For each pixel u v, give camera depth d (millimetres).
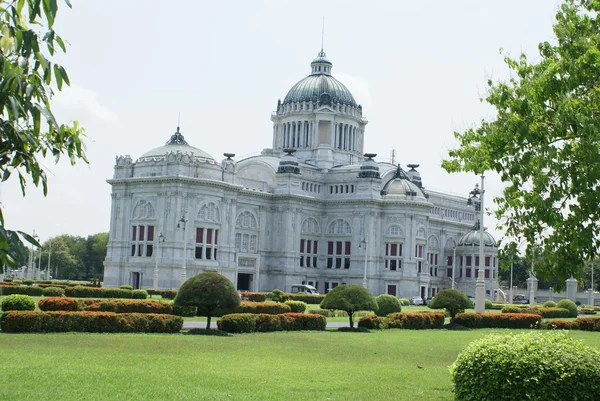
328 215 160625
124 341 41344
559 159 31203
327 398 25672
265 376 30219
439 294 73188
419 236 158125
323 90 170750
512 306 102750
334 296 61594
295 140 169375
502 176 33125
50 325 44594
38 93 13516
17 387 24891
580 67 30953
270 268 152500
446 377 32594
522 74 34156
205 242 129625
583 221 30891
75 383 26188
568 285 160125
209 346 41156
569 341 21984
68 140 15195
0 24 12797
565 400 20719
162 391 25469
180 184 126312
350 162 170250
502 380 21250
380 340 51375
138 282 128750
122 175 133500
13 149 13438
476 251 184250
